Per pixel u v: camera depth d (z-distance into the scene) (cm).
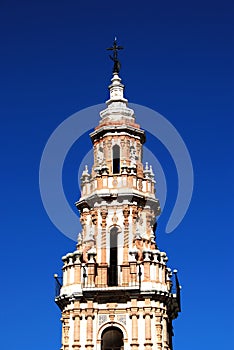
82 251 6412
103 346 6000
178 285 6444
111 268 6281
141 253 6347
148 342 5912
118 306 6091
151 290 6066
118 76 7344
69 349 5981
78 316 6078
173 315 6519
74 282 6184
